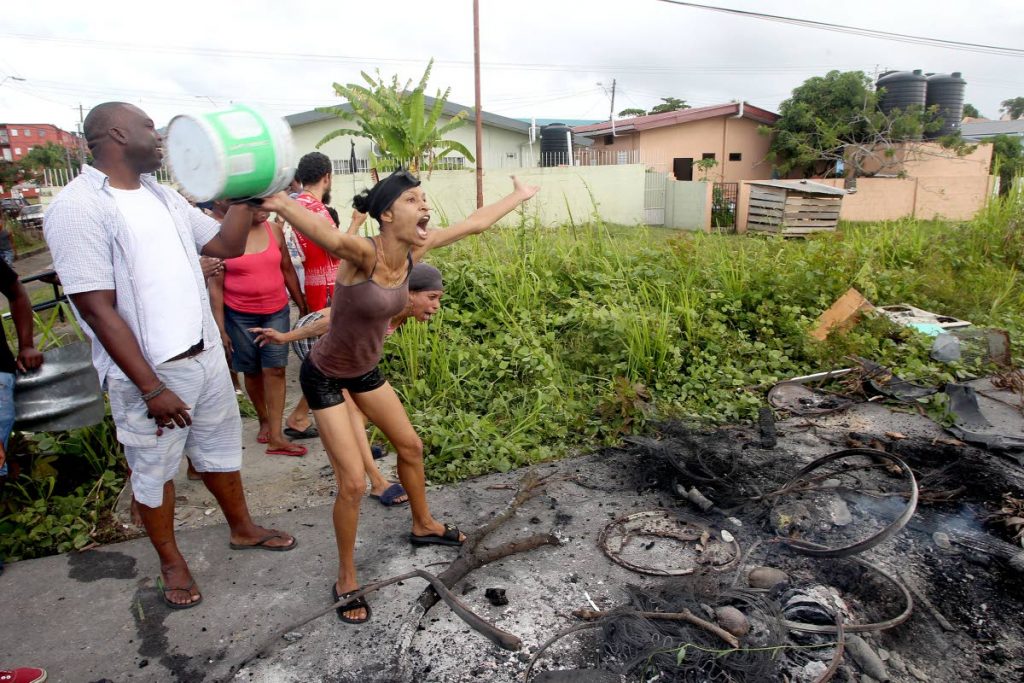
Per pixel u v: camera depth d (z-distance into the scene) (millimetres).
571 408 5246
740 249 7848
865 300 6641
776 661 2826
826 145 24312
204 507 4023
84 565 3527
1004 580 3377
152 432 2992
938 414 5238
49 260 18125
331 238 2498
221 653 2912
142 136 2812
